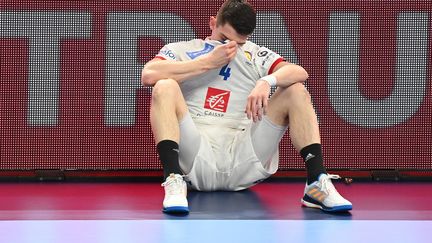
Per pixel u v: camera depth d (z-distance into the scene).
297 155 11.18
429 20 11.16
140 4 11.10
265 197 9.41
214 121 9.58
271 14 11.14
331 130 11.20
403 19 11.16
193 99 9.60
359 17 11.16
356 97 11.20
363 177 11.16
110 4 11.07
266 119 9.11
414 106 11.22
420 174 11.20
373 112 11.20
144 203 8.88
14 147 11.09
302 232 6.98
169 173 8.46
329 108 11.19
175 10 11.12
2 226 7.22
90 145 11.15
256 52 9.66
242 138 9.38
